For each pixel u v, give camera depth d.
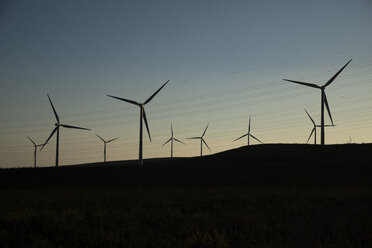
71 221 21.62
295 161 80.50
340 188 50.44
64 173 74.19
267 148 107.31
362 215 24.70
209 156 105.44
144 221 23.06
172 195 40.69
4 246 16.72
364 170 69.31
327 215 25.45
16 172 75.50
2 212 24.25
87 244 18.12
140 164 79.94
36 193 45.03
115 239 18.28
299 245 18.08
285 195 39.00
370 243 18.58
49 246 17.02
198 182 66.25
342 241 18.72
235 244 18.39
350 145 100.25
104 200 33.88
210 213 26.53
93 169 76.88
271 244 18.14
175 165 81.75
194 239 17.73
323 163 75.75
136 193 41.72
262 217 24.42
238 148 114.62
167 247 17.41
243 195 40.44
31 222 21.38
